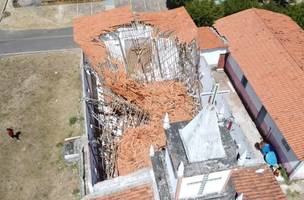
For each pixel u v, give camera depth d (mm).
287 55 40781
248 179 26812
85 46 34750
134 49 37125
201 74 39562
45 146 38375
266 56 41375
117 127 32656
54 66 47250
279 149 36688
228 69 45594
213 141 19719
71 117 41062
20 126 40250
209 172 20000
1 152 37906
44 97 43375
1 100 43000
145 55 37281
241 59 41938
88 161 26969
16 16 54625
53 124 40438
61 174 36031
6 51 49250
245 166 27328
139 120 32594
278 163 37062
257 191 26203
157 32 37250
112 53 36156
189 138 20000
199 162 20203
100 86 34000
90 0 57500
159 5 57469
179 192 21625
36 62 47750
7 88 44406
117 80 34625
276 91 38219
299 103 36812
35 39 51188
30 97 43344
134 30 36562
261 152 38156
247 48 42750
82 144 30312
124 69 35781
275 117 36188
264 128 39000
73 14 55469
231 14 49188
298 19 48812
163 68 37156
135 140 30797
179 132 21109
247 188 26281
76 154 36469
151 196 24500
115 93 33969
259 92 38531
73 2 57125
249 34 43969
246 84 41594
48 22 53938
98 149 30688
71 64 47594
